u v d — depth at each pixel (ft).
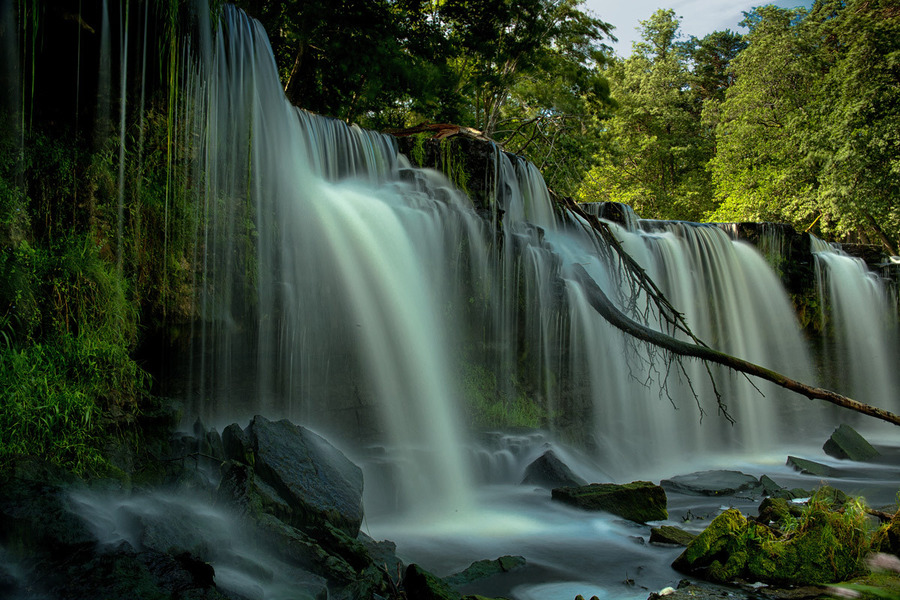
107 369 22.89
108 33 25.80
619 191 153.69
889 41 100.22
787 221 119.55
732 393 61.46
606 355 49.29
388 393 36.17
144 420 23.41
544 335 45.29
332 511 21.85
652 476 46.85
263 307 31.78
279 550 19.04
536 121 91.15
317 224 35.09
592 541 28.04
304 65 58.54
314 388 33.47
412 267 38.78
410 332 37.63
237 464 21.89
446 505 32.91
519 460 38.70
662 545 27.53
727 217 126.21
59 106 24.84
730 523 24.36
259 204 32.86
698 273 60.95
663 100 160.25
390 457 33.27
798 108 117.08
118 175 25.98
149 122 27.66
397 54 60.18
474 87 84.23
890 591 20.77
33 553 14.87
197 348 28.66
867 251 78.79
